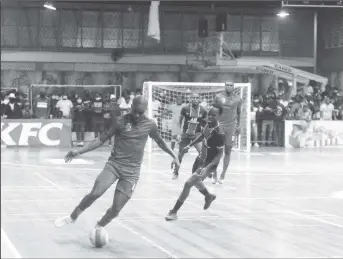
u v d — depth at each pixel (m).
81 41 33.09
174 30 33.84
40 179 14.73
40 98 25.78
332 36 33.75
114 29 33.47
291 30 34.84
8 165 17.89
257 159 21.02
